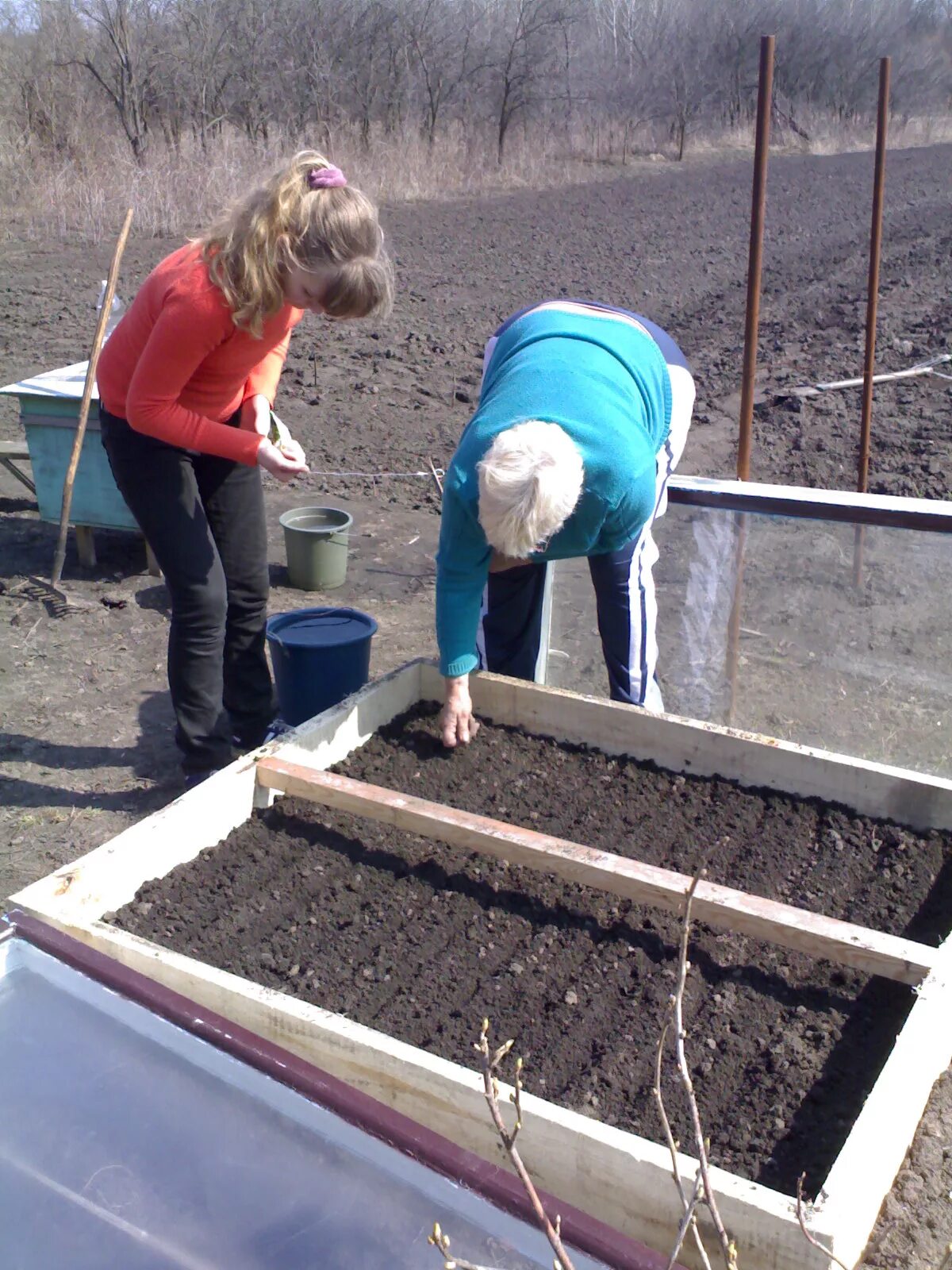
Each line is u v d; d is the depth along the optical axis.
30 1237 1.51
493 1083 1.40
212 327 2.69
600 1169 1.74
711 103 25.62
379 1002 2.23
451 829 2.50
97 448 5.00
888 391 7.78
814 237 14.34
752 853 2.68
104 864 2.41
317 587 5.24
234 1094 1.64
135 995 1.76
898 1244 2.08
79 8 15.70
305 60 17.70
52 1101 1.67
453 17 20.02
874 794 2.78
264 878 2.59
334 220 2.52
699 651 3.88
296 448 3.13
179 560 3.11
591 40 23.97
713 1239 1.67
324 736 2.98
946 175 20.50
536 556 2.72
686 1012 2.21
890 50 29.17
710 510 3.63
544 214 16.11
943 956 2.08
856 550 3.55
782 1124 1.94
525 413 2.48
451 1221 1.47
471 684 3.23
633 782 2.98
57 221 13.27
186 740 3.36
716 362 8.89
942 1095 2.39
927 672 3.61
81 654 4.61
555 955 2.37
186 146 14.73
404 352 9.23
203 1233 1.50
